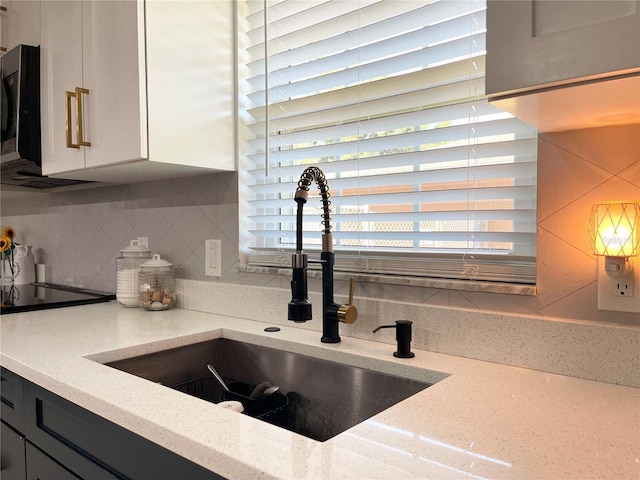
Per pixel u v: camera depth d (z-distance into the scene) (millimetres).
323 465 610
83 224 2311
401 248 1292
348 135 1396
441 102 1219
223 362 1413
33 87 1767
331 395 1148
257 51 1598
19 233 2867
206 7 1519
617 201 896
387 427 721
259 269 1533
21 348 1188
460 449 649
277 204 1598
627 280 898
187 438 697
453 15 1186
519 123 1075
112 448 881
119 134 1414
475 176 1142
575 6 644
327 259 1206
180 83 1447
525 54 685
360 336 1257
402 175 1256
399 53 1286
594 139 938
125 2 1386
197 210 1736
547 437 683
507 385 898
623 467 596
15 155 1737
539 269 1008
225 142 1572
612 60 615
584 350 929
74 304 1824
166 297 1711
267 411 1153
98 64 1481
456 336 1090
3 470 1260
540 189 1003
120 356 1193
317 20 1454
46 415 1072
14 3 1962
